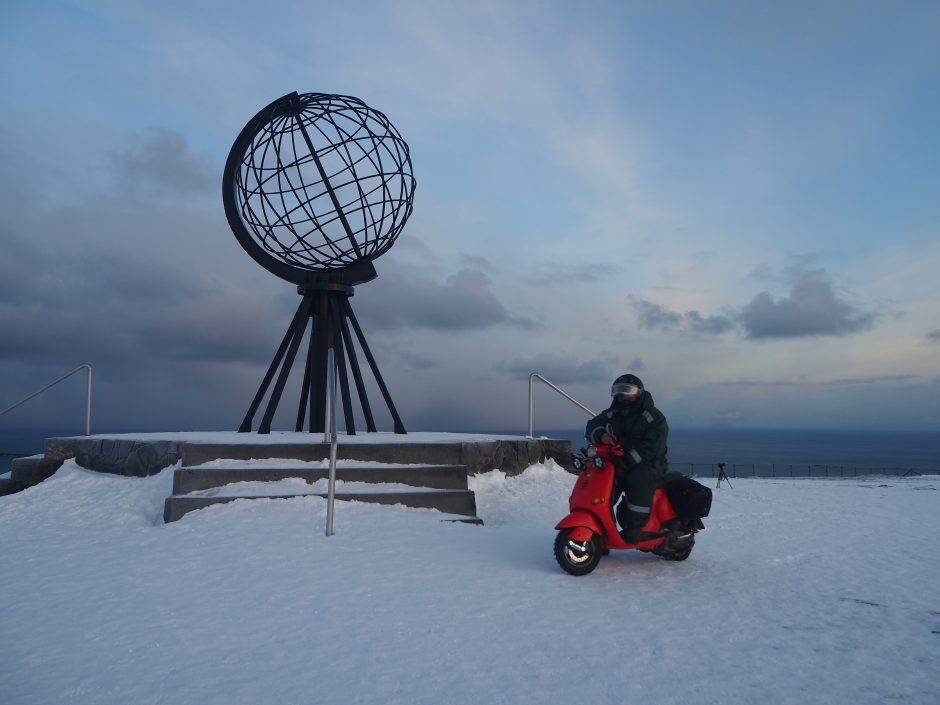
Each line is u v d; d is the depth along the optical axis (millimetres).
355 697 3109
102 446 10508
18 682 3303
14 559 5848
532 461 10422
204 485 8094
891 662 3547
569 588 4953
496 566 5574
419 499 7879
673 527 5582
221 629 4043
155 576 5207
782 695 3137
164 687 3230
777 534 7168
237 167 12469
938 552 6289
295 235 12195
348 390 12406
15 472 10820
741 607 4516
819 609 4484
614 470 5488
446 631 4000
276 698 3102
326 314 12695
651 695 3131
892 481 19234
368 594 4738
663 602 4621
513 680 3299
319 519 7016
